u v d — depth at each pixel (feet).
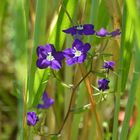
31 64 1.36
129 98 1.32
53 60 1.28
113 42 1.48
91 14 1.41
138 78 1.28
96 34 1.32
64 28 1.36
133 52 1.42
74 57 1.27
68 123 1.55
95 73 1.33
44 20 1.42
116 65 1.50
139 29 1.05
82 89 1.51
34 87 1.37
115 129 1.35
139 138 1.28
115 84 1.36
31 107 1.38
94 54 1.33
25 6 1.36
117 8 1.37
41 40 1.43
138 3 1.32
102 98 1.37
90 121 1.64
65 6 1.35
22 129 1.36
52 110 1.70
